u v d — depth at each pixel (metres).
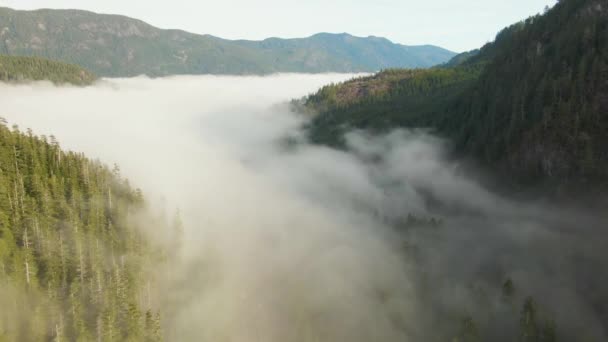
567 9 175.00
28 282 111.31
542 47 172.12
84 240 134.00
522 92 159.12
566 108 135.75
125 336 113.06
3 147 150.12
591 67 137.12
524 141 151.12
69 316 111.31
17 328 101.44
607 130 126.69
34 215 130.62
